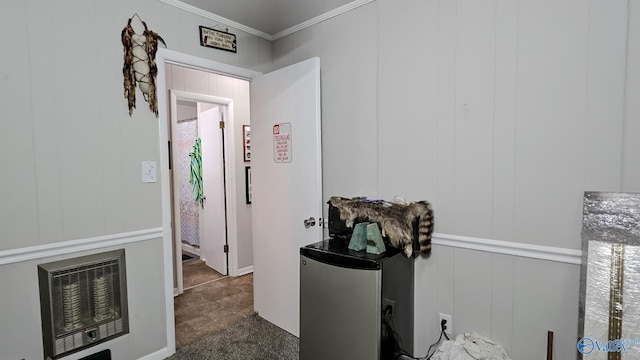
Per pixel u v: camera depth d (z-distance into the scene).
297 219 2.43
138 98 2.05
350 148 2.29
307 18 2.48
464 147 1.79
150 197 2.11
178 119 4.73
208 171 3.98
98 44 1.88
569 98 1.49
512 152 1.65
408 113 1.99
